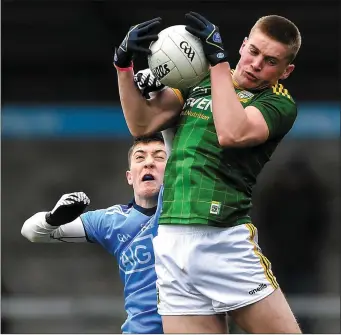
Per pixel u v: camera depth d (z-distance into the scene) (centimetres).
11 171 5791
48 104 4938
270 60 1795
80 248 5503
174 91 1917
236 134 1727
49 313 3731
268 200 3984
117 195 5844
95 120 4669
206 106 1827
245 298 1797
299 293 3925
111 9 4453
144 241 2078
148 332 2061
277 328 1808
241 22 4441
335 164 5309
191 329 1809
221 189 1786
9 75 5100
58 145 5838
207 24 1761
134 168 2105
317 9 4388
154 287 2064
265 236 3981
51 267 5428
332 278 4975
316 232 3975
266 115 1778
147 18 4459
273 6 4359
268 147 1845
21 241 5578
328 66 5012
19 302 3912
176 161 1823
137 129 1927
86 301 3969
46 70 5138
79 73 5166
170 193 1822
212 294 1792
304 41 4775
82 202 2023
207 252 1788
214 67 1748
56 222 2059
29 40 4922
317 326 3594
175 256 1800
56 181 5841
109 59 5091
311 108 4572
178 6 4319
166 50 1778
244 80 1827
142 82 1909
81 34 4834
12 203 5719
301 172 4125
